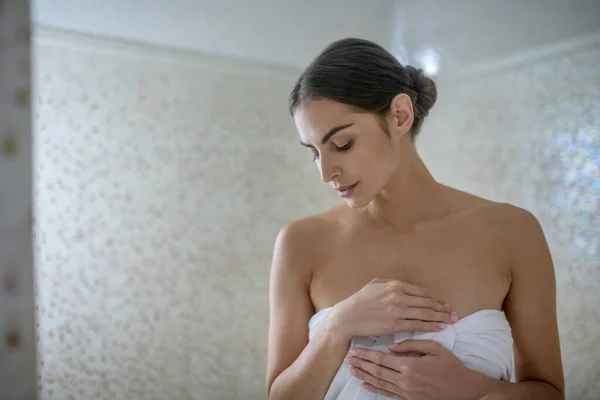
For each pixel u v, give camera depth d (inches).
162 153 79.5
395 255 31.0
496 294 29.9
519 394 26.8
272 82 88.1
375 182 27.4
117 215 76.0
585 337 68.9
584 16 65.2
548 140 74.0
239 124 85.4
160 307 78.4
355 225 32.5
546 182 74.2
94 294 73.9
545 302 29.9
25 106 12.8
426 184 32.2
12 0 12.7
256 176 86.6
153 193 78.7
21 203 12.7
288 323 31.3
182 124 80.9
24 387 12.7
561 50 72.1
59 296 71.6
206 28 72.2
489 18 66.6
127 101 77.2
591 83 68.8
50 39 71.3
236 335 83.7
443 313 28.4
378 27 71.6
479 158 83.6
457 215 31.8
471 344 28.4
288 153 89.8
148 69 78.6
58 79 72.7
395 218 31.8
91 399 72.9
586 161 69.2
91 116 74.7
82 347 72.8
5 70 12.6
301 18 68.8
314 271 32.0
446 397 26.6
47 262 71.0
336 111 26.0
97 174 74.9
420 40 74.9
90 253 73.9
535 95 75.7
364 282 30.8
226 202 84.0
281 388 28.8
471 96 84.7
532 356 29.8
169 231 79.6
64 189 72.6
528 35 71.7
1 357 12.5
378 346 29.0
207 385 80.8
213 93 83.3
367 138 26.7
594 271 68.1
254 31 73.3
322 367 27.8
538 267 30.1
